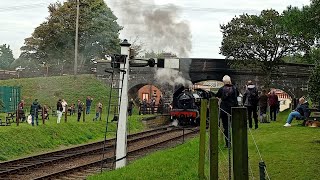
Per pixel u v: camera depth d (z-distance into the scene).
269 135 21.23
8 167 22.22
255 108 24.30
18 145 29.20
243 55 63.69
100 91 64.75
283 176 13.56
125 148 18.67
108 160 23.61
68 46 89.44
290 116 25.50
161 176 15.51
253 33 62.94
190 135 36.69
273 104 31.17
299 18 26.59
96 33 88.06
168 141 32.34
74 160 24.69
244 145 8.05
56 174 19.50
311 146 17.64
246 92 24.22
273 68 63.72
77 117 45.16
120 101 18.56
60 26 86.62
